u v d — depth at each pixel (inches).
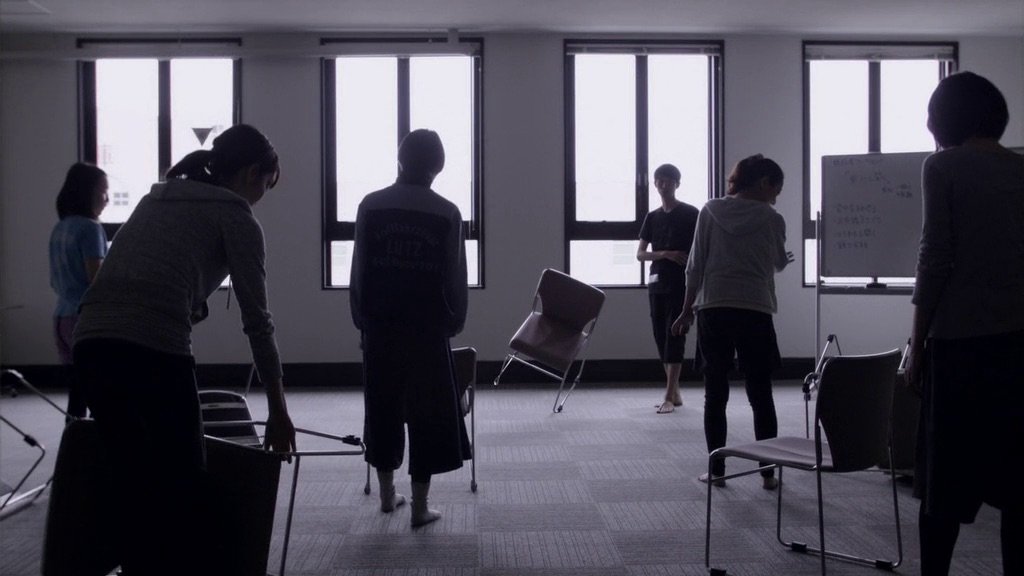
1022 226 85.7
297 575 115.6
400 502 149.5
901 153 186.1
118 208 298.5
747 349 149.9
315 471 173.9
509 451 192.4
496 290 298.4
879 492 156.5
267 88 295.6
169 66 297.1
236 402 115.6
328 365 296.8
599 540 130.6
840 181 191.9
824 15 277.3
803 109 302.5
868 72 305.4
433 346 129.0
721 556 123.1
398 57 294.7
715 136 302.7
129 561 72.7
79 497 73.5
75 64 294.0
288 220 296.5
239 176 80.4
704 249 153.9
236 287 75.7
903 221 185.8
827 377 104.0
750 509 146.3
